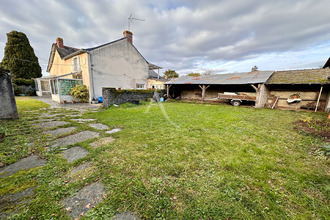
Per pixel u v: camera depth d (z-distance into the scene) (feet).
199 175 6.89
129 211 4.80
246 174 6.95
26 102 32.14
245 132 13.50
